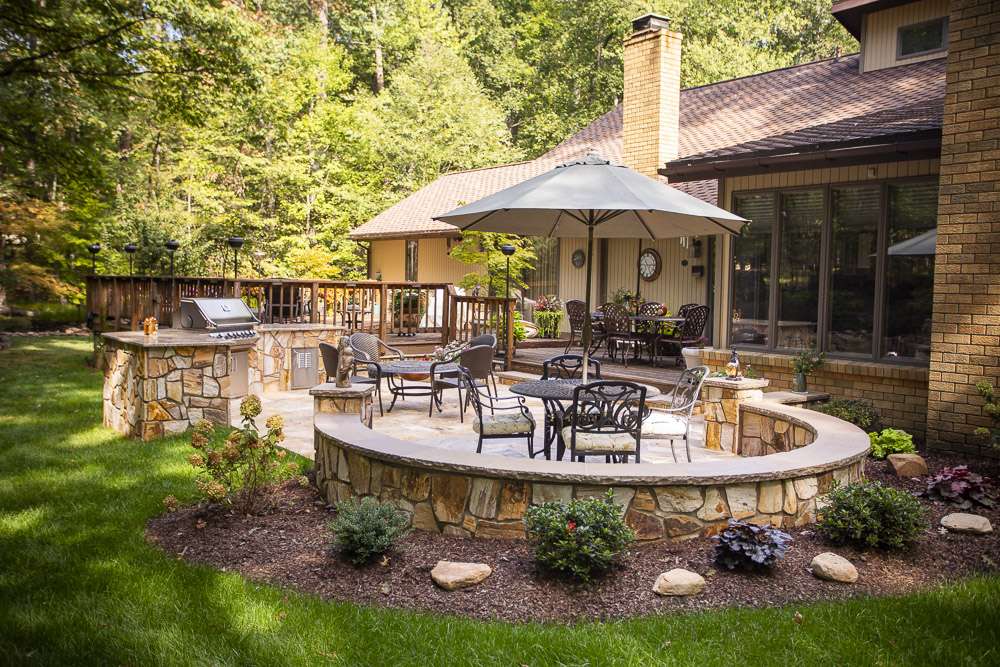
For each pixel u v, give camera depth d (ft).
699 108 52.54
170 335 26.84
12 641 10.94
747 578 13.33
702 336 39.68
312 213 80.48
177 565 13.76
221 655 10.63
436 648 10.84
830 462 15.99
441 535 15.11
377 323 43.06
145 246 58.90
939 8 40.22
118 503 17.43
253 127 78.33
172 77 46.42
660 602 12.46
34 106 41.55
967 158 21.88
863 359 26.78
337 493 17.24
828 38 101.71
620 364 39.09
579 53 98.32
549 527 13.20
